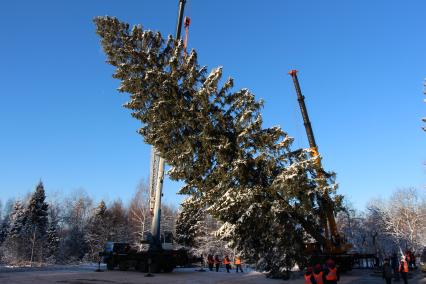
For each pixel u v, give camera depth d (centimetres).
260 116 2284
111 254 3080
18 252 5391
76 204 8000
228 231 2214
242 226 2175
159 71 2408
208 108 2333
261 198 2181
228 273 2908
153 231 2759
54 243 6356
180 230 5853
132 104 2397
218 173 2247
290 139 2244
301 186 2138
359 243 6175
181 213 5909
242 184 2225
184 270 3195
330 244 2448
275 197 2192
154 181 2898
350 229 6200
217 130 2322
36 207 6419
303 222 2314
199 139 2284
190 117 2323
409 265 3153
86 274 2484
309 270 1334
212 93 2333
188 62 2475
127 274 2544
